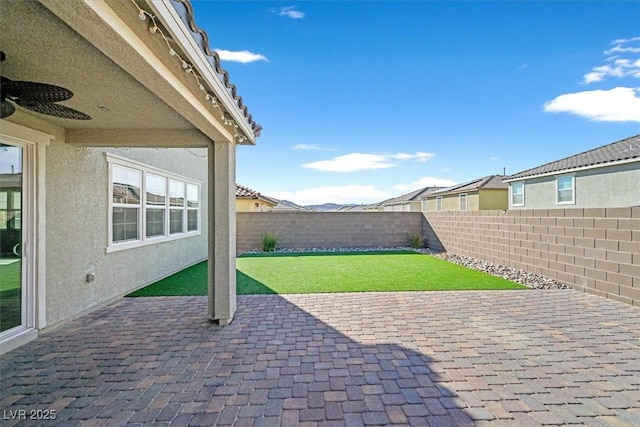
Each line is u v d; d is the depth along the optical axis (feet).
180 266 33.12
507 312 18.65
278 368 12.19
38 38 7.92
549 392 10.52
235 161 18.70
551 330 15.88
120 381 11.27
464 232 40.40
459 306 19.84
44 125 15.96
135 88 11.34
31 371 11.98
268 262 37.09
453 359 12.85
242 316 18.21
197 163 37.91
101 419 9.20
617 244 20.95
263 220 49.93
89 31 6.57
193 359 12.94
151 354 13.41
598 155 50.26
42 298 15.81
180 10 7.38
